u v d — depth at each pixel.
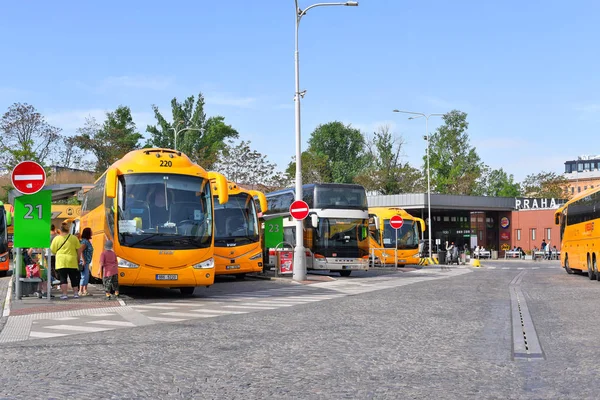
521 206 85.44
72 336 11.55
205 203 19.38
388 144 100.12
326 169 90.12
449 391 7.15
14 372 8.27
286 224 35.41
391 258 43.06
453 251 58.75
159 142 93.75
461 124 100.44
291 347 10.24
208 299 19.36
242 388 7.34
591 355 9.37
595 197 27.83
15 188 17.86
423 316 14.55
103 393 7.09
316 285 25.64
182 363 8.88
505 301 18.25
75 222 33.66
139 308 16.64
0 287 25.19
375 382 7.64
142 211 18.81
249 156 69.50
